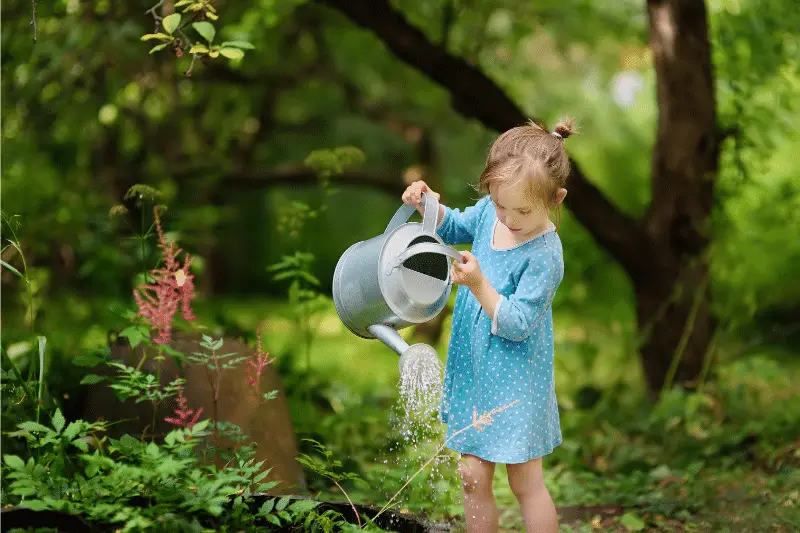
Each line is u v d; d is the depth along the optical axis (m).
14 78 6.61
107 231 6.90
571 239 8.20
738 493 4.89
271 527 3.25
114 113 7.82
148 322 4.02
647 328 7.03
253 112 11.65
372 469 5.03
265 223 16.77
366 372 9.53
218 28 8.83
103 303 6.30
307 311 5.93
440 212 3.75
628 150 15.61
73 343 5.79
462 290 3.65
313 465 3.53
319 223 14.62
